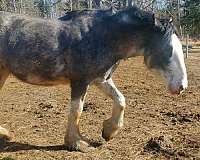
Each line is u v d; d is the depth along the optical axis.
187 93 7.39
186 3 17.78
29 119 5.38
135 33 4.04
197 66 12.27
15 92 7.53
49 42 3.96
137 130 4.82
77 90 4.06
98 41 4.00
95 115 5.58
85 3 19.06
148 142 4.30
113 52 4.06
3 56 4.07
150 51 4.07
